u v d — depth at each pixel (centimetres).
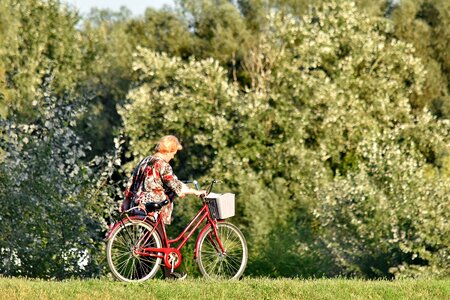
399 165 5344
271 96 7412
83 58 10444
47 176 3947
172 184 2581
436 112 10419
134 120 7544
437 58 10881
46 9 9406
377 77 8125
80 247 3972
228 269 2833
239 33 11306
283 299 2548
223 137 7231
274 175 7262
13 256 3862
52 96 4281
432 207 4884
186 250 5644
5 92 8281
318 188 6400
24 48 9206
